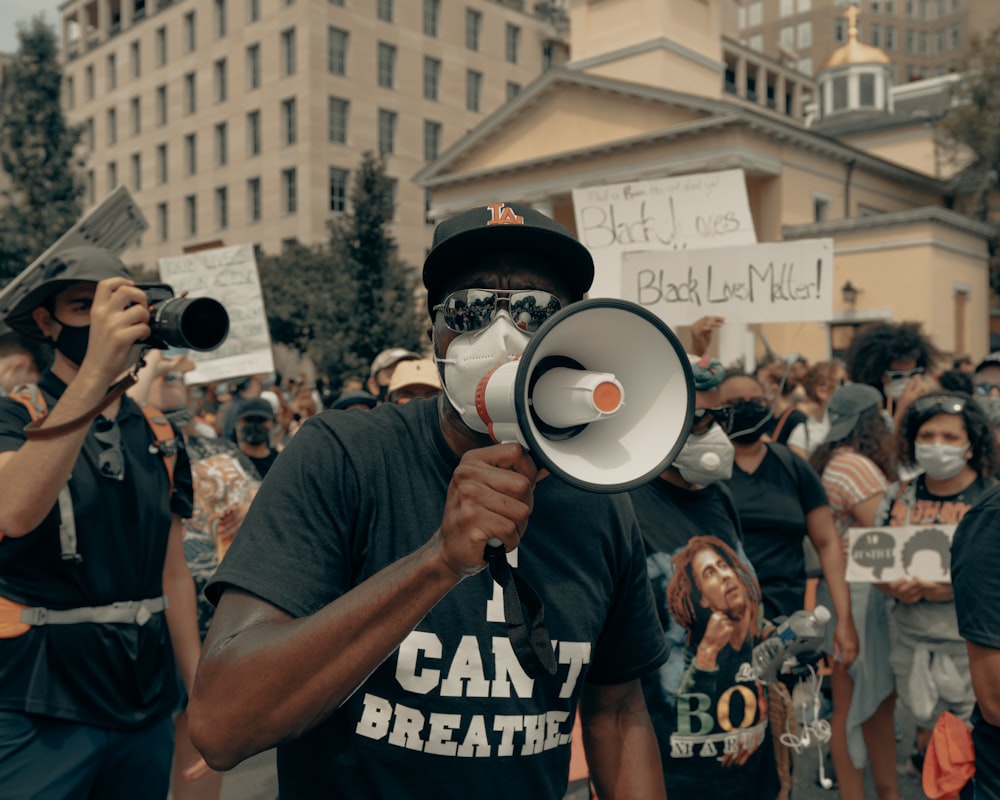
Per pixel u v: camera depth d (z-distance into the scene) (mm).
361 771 1324
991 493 2133
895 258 25609
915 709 3545
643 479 1015
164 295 2148
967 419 3475
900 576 3459
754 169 26562
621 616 1567
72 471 2293
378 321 26359
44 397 2369
